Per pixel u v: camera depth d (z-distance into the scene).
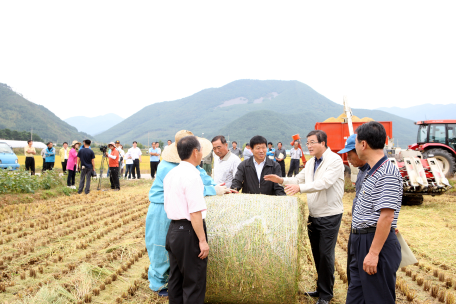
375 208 2.50
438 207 8.93
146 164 32.78
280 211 3.24
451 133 14.07
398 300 3.69
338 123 12.59
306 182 3.87
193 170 2.91
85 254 5.26
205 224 3.03
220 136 5.05
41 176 12.57
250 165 4.44
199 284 2.90
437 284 4.13
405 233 6.34
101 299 3.79
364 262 2.51
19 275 4.39
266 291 3.13
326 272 3.53
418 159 8.46
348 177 12.62
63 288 3.88
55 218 7.79
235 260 3.10
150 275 3.88
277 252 3.04
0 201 9.40
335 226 3.57
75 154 13.34
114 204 10.03
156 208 3.71
